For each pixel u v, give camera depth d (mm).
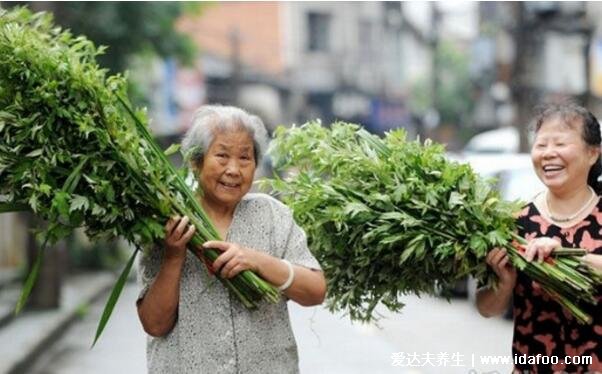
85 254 22906
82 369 11164
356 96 51781
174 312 4340
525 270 4633
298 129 5273
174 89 33406
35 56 4301
